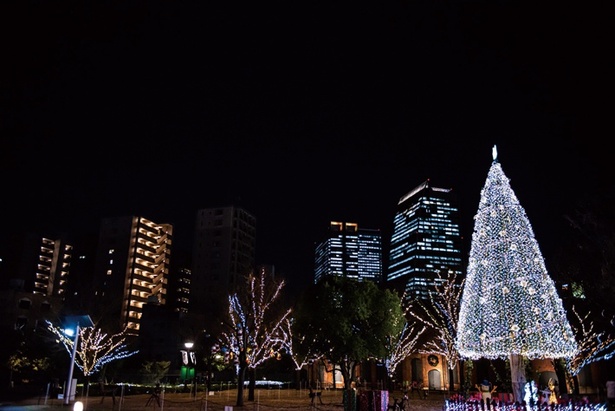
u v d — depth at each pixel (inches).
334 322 1433.3
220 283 4463.6
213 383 2190.0
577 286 1460.4
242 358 1289.4
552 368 1904.5
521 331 711.7
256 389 2277.3
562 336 716.7
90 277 4480.8
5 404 1213.1
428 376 2233.0
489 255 753.0
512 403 711.1
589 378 1899.6
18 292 2898.6
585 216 1143.0
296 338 1526.8
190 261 5049.2
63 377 2026.3
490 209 770.2
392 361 2038.6
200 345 2395.4
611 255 1131.3
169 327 3061.0
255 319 1480.1
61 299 3065.9
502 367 2046.0
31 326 2812.5
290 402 1423.5
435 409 1204.5
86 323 706.8
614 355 1807.3
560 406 686.5
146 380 2229.3
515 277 726.5
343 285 1503.4
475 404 754.8
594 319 1667.1
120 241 4284.0
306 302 1510.8
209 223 4682.6
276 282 1961.1
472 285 773.3
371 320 1498.5
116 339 2252.7
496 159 798.5
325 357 1542.8
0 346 2445.9
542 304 717.9
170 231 4751.5
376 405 754.8
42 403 1255.5
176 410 1120.2
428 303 2314.2
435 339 2219.5
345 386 1481.3
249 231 4867.1
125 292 4141.2
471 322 763.4
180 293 4837.6
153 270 4426.7
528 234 749.3
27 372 2191.2
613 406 1077.8
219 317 2308.1
